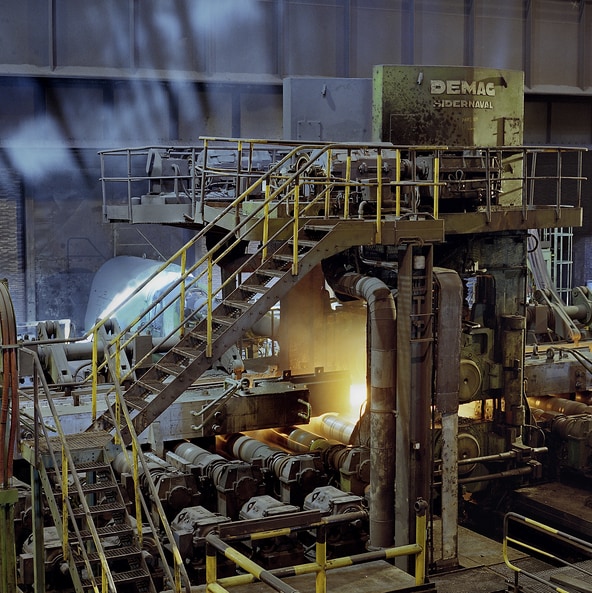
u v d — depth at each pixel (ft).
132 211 55.93
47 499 34.40
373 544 42.96
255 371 59.93
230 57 84.23
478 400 52.65
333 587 34.96
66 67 79.61
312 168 46.34
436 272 42.78
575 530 50.19
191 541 39.96
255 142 44.39
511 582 37.11
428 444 42.39
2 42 77.92
